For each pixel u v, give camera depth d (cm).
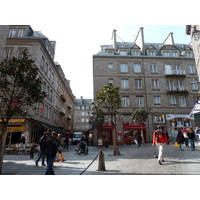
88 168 754
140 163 814
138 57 2766
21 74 689
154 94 2634
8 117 672
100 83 2592
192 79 2752
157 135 788
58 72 2902
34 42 1962
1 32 984
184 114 2584
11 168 762
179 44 3322
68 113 4128
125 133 2456
